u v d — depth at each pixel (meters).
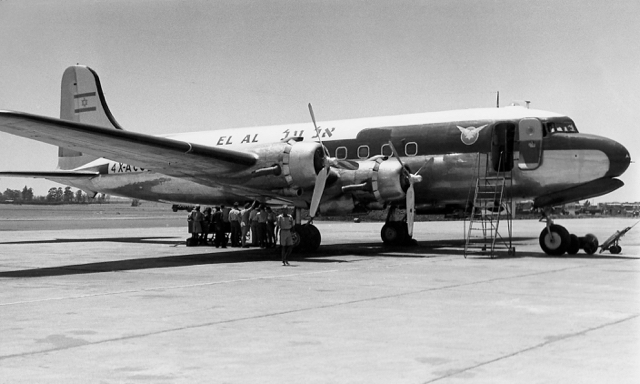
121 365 4.90
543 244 14.97
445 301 7.89
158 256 15.05
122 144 12.77
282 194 14.50
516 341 5.66
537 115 15.41
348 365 4.89
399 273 11.09
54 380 4.50
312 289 9.05
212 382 4.46
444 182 15.99
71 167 22.02
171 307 7.54
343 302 7.85
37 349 5.42
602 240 23.64
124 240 22.25
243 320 6.69
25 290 9.08
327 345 5.54
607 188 14.82
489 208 15.75
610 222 46.03
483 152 15.49
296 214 15.65
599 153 14.62
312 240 15.55
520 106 16.19
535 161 15.12
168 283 9.85
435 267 12.10
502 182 15.32
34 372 4.71
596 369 4.73
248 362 4.98
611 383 4.40
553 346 5.46
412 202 14.74
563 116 15.42
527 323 6.46
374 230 32.38
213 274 11.10
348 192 14.72
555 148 14.98
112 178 20.75
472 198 15.91
